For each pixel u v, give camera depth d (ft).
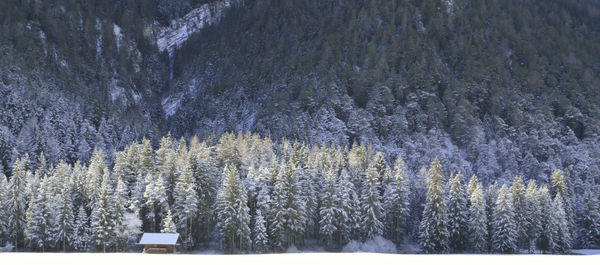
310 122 466.70
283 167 273.75
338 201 280.72
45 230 246.47
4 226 253.24
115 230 238.68
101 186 265.75
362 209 290.15
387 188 303.48
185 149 339.36
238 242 270.26
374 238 279.49
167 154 311.27
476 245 283.79
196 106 570.05
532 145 447.42
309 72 563.48
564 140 469.16
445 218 273.33
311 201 284.20
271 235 266.36
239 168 319.47
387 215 303.07
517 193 299.58
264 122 483.92
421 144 435.53
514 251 279.49
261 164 318.65
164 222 250.37
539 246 312.91
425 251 274.57
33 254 80.59
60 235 245.04
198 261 74.90
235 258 79.92
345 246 278.05
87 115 472.44
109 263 72.90
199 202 269.44
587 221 319.06
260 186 274.16
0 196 253.44
